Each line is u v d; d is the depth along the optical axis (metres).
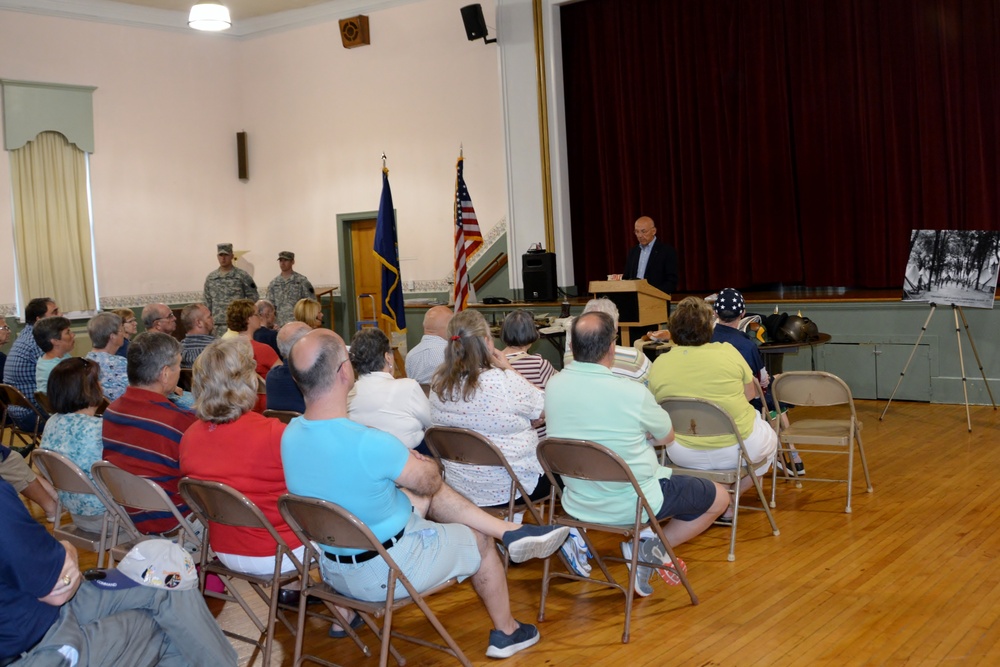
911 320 6.35
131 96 9.91
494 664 2.90
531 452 3.38
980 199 7.01
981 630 2.89
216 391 2.75
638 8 8.46
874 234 7.55
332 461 2.43
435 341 4.25
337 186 10.38
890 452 5.14
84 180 9.55
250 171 11.02
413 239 9.87
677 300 7.93
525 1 8.59
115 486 2.96
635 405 3.06
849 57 7.54
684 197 8.48
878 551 3.64
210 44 10.63
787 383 4.14
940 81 7.13
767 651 2.85
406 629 3.24
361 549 2.44
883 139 7.46
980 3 6.87
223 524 2.71
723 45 8.13
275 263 10.98
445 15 9.38
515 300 8.69
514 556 2.73
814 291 7.94
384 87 9.88
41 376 5.16
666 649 2.92
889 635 2.89
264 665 2.67
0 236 8.94
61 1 9.25
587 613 3.26
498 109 9.12
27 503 5.35
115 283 9.81
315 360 2.44
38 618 2.12
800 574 3.46
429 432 3.27
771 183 8.01
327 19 10.18
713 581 3.46
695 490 3.26
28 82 9.05
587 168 8.91
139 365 3.16
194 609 2.43
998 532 3.76
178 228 10.38
